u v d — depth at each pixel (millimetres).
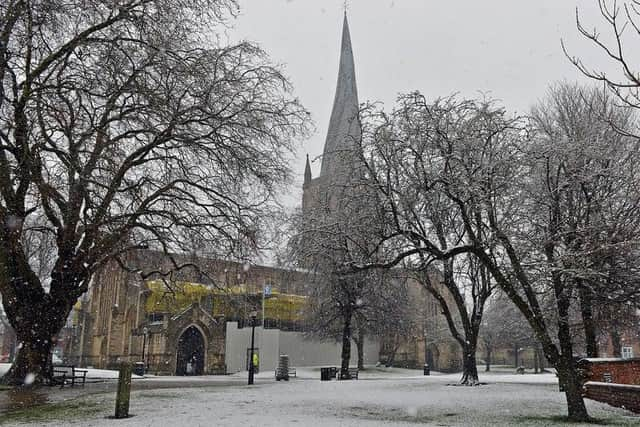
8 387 22250
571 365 16000
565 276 20391
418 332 77375
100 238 24297
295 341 65812
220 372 56969
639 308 23875
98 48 21203
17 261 22531
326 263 23453
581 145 19969
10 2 18891
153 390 24500
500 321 67062
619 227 20750
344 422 13695
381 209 18406
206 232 24984
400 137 18484
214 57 22875
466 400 21438
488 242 17922
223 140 23438
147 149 22797
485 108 18359
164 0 21266
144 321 59688
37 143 20172
